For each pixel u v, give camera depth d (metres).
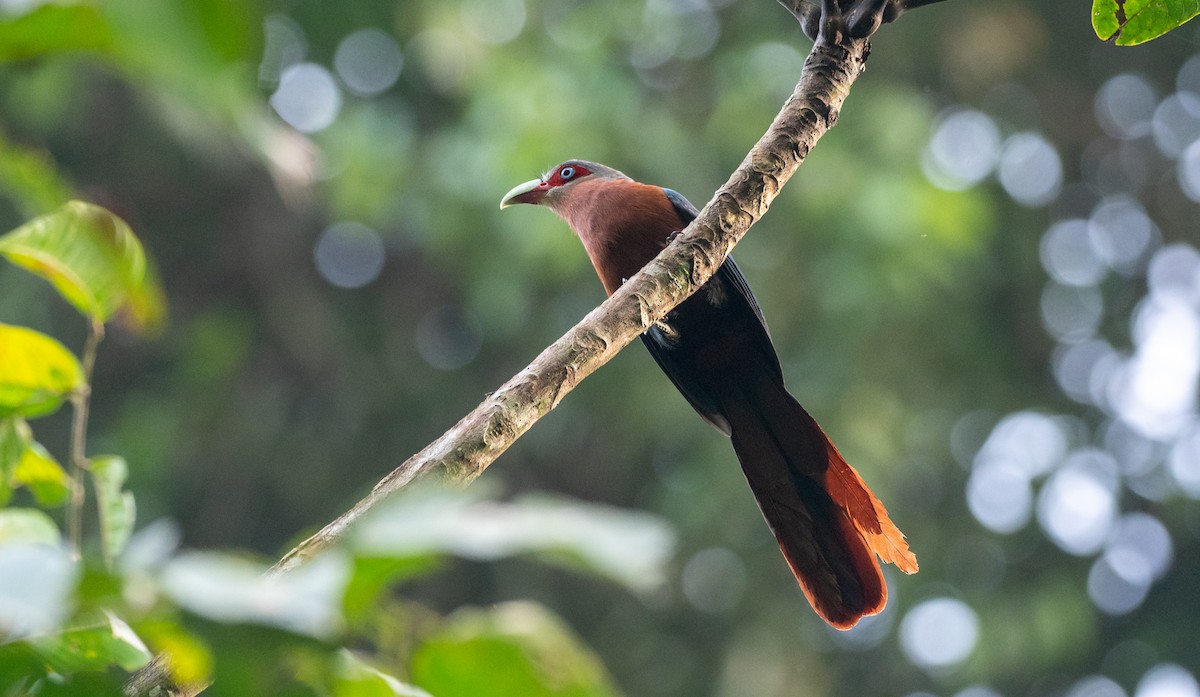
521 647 1.41
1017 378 15.34
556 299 14.33
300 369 16.11
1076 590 14.84
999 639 14.52
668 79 13.93
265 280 16.11
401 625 1.41
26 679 1.80
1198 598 16.59
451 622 1.42
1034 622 14.65
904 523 14.27
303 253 16.36
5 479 3.03
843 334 13.15
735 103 12.95
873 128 12.90
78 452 3.10
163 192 15.27
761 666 13.14
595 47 12.99
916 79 14.48
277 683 1.49
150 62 1.10
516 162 12.42
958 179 13.83
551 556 1.20
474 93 13.02
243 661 1.31
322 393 16.11
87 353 3.02
